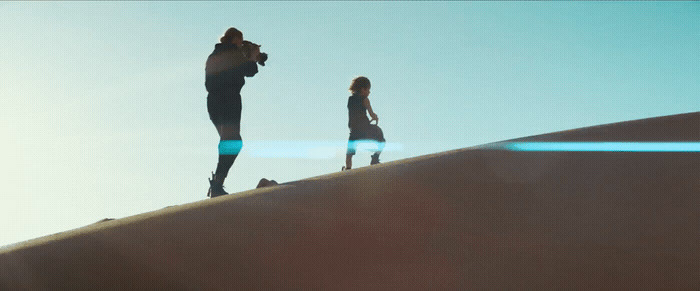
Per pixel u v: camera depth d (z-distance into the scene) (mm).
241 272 1655
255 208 2236
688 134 3162
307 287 1562
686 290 1473
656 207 2064
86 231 2123
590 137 3250
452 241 1831
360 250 1779
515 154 2902
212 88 4570
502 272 1604
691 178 2332
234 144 4531
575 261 1660
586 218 1983
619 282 1529
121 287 1579
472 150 3090
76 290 1568
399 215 2066
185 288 1567
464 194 2295
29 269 1697
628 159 2697
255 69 4664
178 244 1859
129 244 1880
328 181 2662
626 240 1794
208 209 2283
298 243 1847
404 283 1560
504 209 2104
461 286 1532
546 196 2254
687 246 1718
